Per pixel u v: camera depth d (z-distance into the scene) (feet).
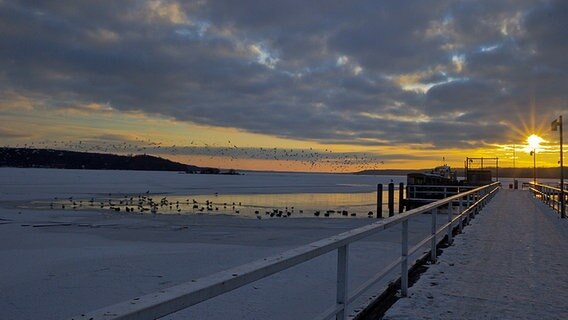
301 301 29.45
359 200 188.24
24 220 97.71
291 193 244.83
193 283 7.68
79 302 32.86
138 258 49.24
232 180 530.68
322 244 11.82
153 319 6.44
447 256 31.71
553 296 21.75
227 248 57.26
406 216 20.01
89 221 97.35
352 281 33.14
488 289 22.88
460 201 44.01
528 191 145.18
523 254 32.50
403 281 21.54
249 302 29.07
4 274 41.68
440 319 18.28
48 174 575.79
